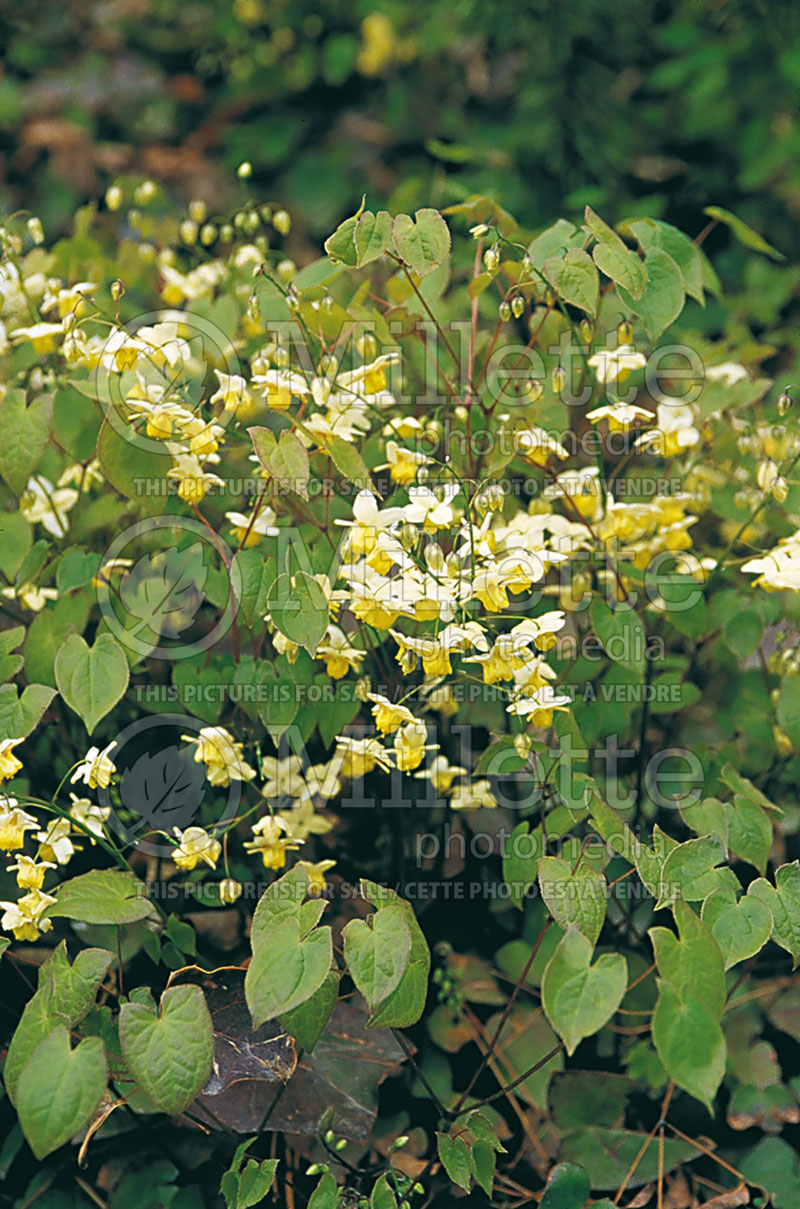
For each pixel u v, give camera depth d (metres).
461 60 4.51
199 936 2.05
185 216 2.80
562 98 3.82
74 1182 1.84
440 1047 2.03
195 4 4.89
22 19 4.89
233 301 2.17
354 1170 1.82
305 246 4.47
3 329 2.09
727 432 2.15
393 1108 1.95
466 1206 1.83
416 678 1.96
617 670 1.96
